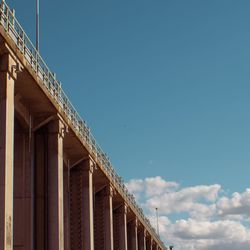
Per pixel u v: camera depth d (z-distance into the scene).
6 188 32.09
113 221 70.88
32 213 41.62
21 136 42.34
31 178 42.00
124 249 70.00
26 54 36.59
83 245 51.88
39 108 42.00
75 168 53.12
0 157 32.47
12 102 33.94
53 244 41.84
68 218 51.41
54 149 43.03
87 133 52.28
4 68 33.28
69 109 46.31
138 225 84.56
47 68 40.31
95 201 61.97
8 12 33.28
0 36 32.22
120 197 68.75
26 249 40.81
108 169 61.12
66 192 51.56
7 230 31.62
